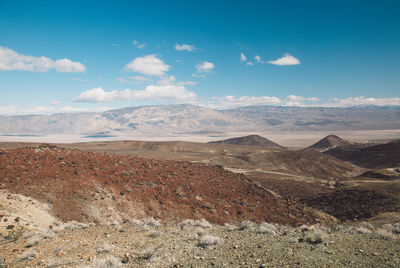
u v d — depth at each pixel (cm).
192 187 3462
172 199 2992
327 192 6606
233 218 2941
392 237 1323
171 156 14150
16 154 2983
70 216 2127
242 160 16688
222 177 4269
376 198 4722
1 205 1814
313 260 1002
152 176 3478
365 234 1474
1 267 994
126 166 3569
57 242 1354
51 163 2953
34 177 2519
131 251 1206
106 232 1625
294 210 3716
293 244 1239
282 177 9675
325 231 1612
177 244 1309
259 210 3359
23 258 1099
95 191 2645
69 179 2689
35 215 1884
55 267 996
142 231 1667
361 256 1045
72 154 3494
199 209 2917
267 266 953
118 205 2547
